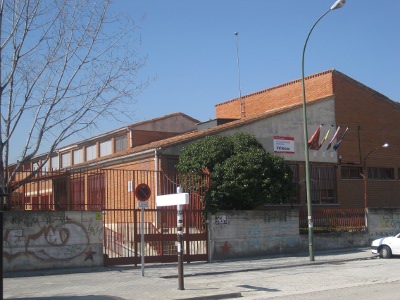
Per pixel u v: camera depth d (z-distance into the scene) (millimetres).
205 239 20484
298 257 21734
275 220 22672
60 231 17188
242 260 20672
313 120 30203
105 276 15852
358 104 32844
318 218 25078
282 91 35219
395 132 34656
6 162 17438
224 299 12375
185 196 13055
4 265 16203
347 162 31734
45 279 15164
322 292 12820
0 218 10250
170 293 12641
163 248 19516
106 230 19453
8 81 17297
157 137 35156
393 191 34000
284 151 28391
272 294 12797
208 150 22422
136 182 22812
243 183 21344
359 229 26297
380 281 14680
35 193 18047
